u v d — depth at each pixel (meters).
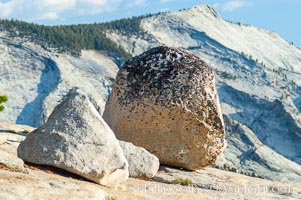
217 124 29.89
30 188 15.20
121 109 30.05
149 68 30.25
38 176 17.56
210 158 29.98
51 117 20.64
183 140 29.58
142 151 26.41
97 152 19.78
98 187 18.78
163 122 29.45
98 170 19.39
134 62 30.88
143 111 29.58
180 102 29.22
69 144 19.77
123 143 26.27
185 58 30.55
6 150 22.41
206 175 29.31
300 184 29.45
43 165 19.77
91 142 19.89
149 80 29.88
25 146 20.12
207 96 29.72
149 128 29.61
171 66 30.08
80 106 20.56
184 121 29.41
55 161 19.48
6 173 16.42
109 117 31.00
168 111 29.25
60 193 15.45
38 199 14.71
